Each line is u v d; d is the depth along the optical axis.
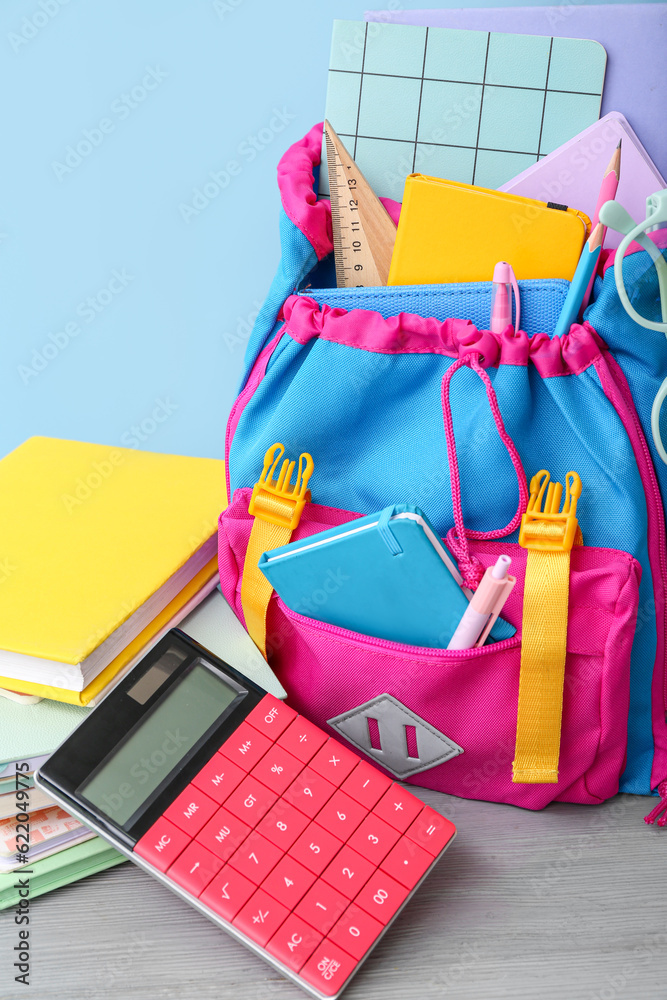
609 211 0.48
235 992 0.45
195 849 0.46
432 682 0.52
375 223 0.63
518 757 0.52
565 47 0.63
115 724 0.50
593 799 0.57
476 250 0.57
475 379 0.55
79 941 0.48
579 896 0.50
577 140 0.61
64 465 0.75
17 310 0.88
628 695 0.53
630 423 0.53
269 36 0.75
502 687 0.52
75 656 0.51
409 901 0.50
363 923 0.44
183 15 0.76
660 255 0.50
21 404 0.92
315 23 0.74
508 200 0.56
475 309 0.56
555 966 0.46
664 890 0.51
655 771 0.58
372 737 0.58
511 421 0.53
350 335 0.57
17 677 0.53
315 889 0.45
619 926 0.48
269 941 0.44
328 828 0.48
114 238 0.84
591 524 0.53
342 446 0.59
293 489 0.59
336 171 0.63
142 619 0.58
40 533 0.65
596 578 0.51
